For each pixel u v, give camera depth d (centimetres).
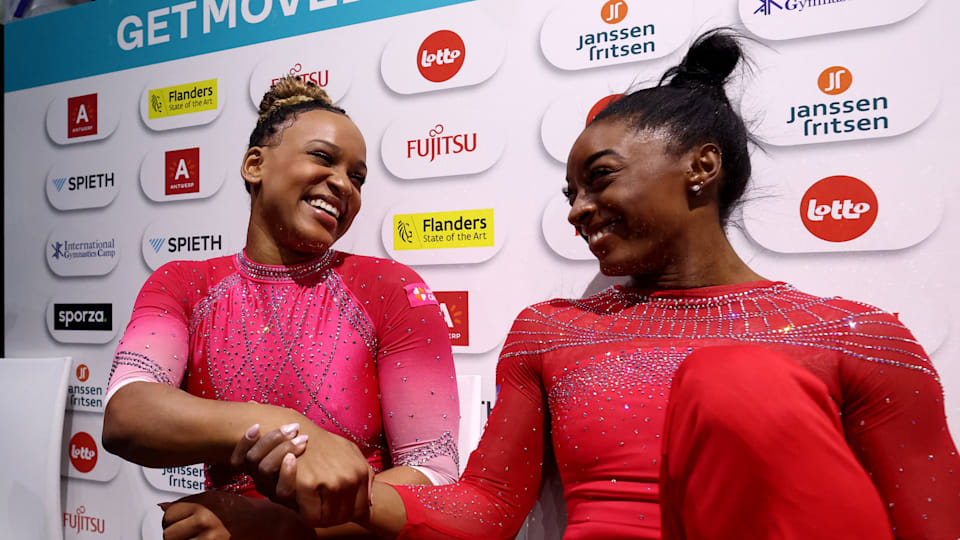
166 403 84
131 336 100
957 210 104
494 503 95
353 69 148
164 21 170
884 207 108
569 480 94
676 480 57
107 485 173
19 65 190
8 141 191
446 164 139
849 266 110
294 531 85
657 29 123
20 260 189
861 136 110
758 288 92
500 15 135
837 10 111
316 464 76
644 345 91
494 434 100
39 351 185
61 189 183
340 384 105
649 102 97
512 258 133
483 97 136
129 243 173
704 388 57
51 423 165
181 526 85
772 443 53
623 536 84
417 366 106
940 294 105
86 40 181
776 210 114
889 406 80
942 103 105
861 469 54
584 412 90
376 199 146
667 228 93
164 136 169
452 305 138
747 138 108
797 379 57
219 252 161
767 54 115
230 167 160
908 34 107
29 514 164
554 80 130
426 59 141
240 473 105
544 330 101
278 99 122
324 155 111
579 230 101
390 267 115
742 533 52
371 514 81
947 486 77
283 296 111
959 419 103
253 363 106
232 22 162
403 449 101
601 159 95
